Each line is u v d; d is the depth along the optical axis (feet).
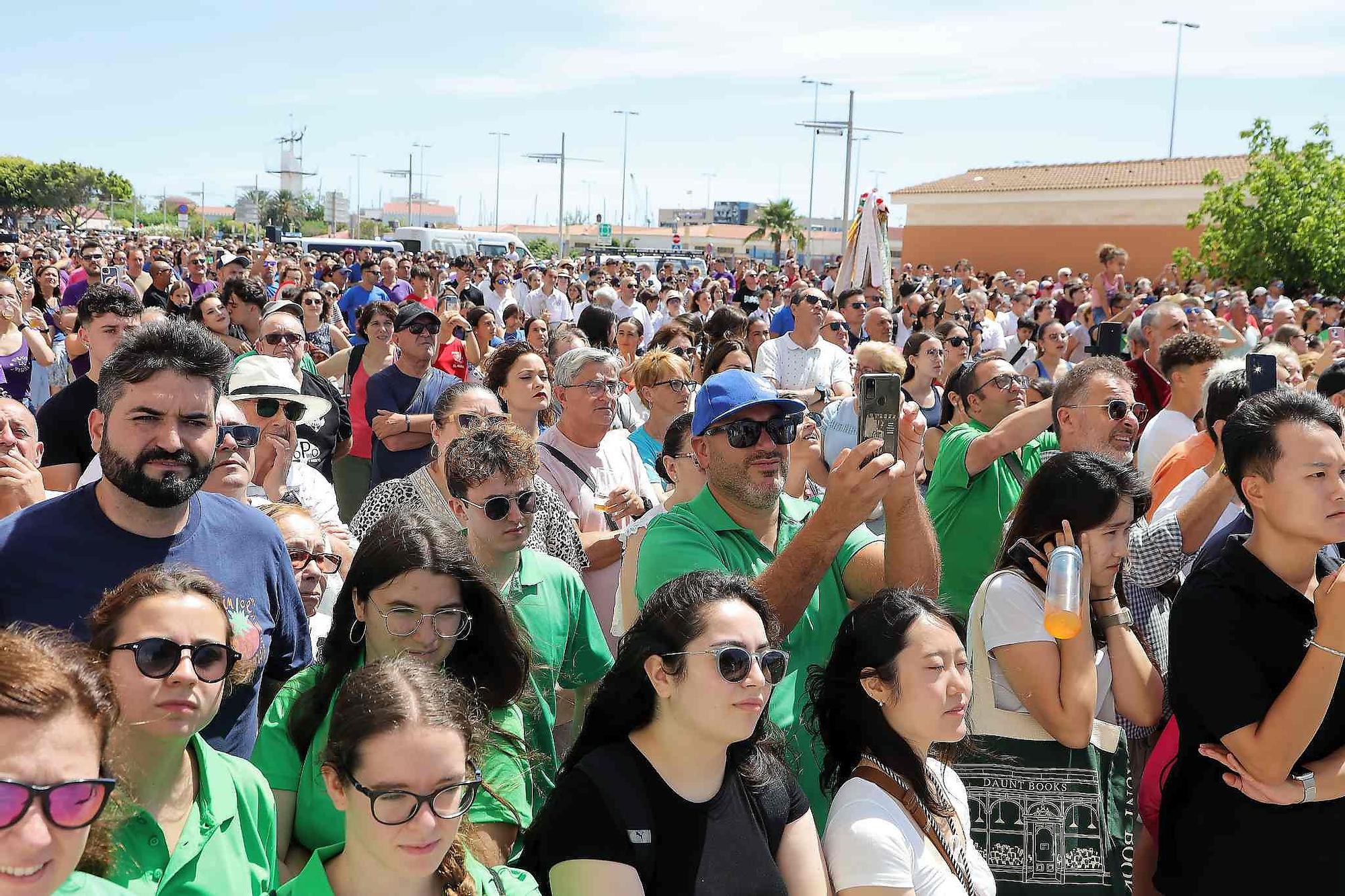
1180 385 19.40
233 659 8.04
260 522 10.87
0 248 46.88
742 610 8.49
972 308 52.37
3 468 12.32
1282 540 10.23
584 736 8.90
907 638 9.31
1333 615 9.33
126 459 9.52
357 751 7.52
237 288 27.99
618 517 17.20
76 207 278.87
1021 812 10.79
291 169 336.08
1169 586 13.38
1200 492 13.56
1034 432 15.88
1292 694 9.57
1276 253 78.07
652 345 29.09
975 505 16.31
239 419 12.40
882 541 11.68
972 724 11.10
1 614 9.46
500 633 10.08
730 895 8.14
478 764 8.21
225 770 8.26
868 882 8.86
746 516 11.25
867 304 45.65
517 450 11.76
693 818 8.26
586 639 12.35
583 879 8.00
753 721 8.33
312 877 7.87
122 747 7.50
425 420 21.66
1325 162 77.92
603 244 299.99
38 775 5.77
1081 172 146.41
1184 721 10.48
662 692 8.38
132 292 19.94
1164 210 128.06
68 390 16.42
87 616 9.42
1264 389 14.80
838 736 9.75
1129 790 12.65
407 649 9.51
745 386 11.01
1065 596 9.70
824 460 20.17
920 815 9.34
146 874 7.43
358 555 9.75
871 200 49.39
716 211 410.52
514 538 11.66
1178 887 10.80
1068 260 139.13
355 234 337.93
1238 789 10.13
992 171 161.68
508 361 19.81
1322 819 10.00
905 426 10.46
